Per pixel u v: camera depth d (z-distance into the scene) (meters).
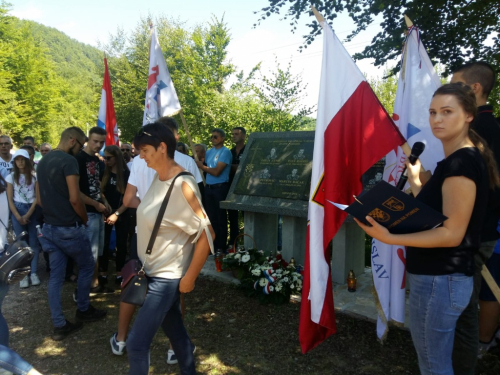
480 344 2.85
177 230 2.22
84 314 3.73
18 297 4.50
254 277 4.22
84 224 3.58
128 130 23.28
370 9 5.53
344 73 2.56
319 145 2.61
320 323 2.58
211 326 3.59
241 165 5.17
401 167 2.75
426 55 2.73
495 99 6.21
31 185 4.95
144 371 2.18
